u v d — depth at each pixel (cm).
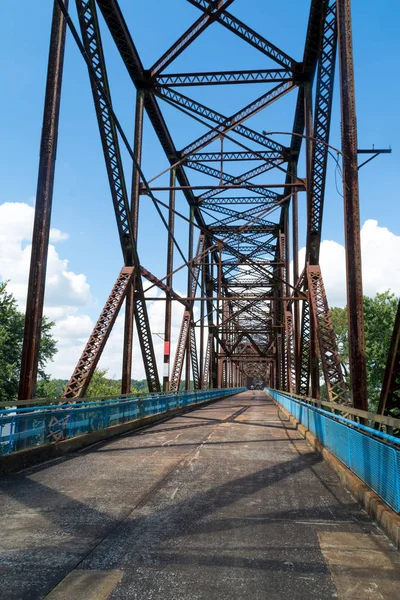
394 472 515
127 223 1834
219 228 4044
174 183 2819
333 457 886
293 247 2656
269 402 4006
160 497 642
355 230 1056
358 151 1088
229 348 6644
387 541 471
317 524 526
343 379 1523
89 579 374
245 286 5488
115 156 1673
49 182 1077
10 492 670
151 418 1811
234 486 713
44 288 1052
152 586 362
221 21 1870
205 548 446
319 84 1587
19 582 368
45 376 4191
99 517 546
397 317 697
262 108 2192
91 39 1441
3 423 835
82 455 1008
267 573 389
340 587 364
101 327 1586
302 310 2127
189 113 2247
